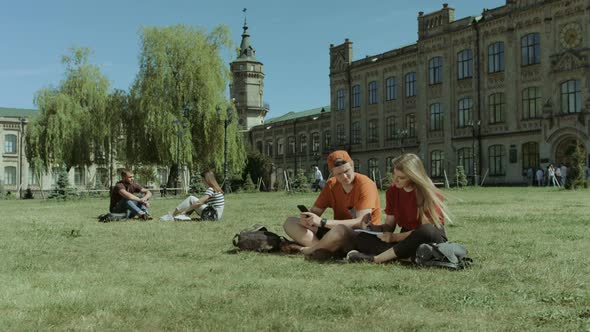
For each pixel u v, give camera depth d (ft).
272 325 13.38
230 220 47.24
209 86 145.07
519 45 159.12
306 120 262.88
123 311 14.97
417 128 193.16
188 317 14.33
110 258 25.48
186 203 47.85
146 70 143.64
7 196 222.89
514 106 159.84
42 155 177.99
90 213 64.39
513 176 159.94
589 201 69.10
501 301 15.64
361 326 13.32
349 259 23.02
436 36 184.55
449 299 15.92
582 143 141.79
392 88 205.36
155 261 24.45
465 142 174.60
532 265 21.50
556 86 148.56
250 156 237.66
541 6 152.56
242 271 21.27
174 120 138.51
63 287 18.39
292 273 20.61
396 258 22.61
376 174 212.23
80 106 173.99
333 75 233.14
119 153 158.81
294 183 131.64
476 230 35.09
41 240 33.22
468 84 174.29
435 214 22.12
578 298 15.69
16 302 16.08
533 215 46.80
